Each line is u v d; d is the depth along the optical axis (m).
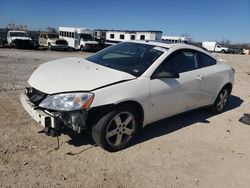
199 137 4.78
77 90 3.50
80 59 4.88
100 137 3.69
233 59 33.97
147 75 4.11
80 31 33.72
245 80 12.07
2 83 7.08
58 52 27.88
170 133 4.80
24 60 13.93
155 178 3.42
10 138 3.96
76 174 3.29
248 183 3.57
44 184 3.06
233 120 5.90
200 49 5.39
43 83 3.78
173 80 4.48
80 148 3.88
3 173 3.16
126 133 4.00
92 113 3.59
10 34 29.41
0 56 15.41
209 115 6.06
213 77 5.47
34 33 40.59
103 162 3.61
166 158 3.92
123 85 3.78
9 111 4.96
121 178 3.32
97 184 3.16
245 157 4.24
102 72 4.02
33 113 3.60
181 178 3.49
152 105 4.20
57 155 3.65
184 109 5.00
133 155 3.89
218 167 3.86
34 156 3.57
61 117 3.41
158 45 4.81
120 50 4.93
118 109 3.75
